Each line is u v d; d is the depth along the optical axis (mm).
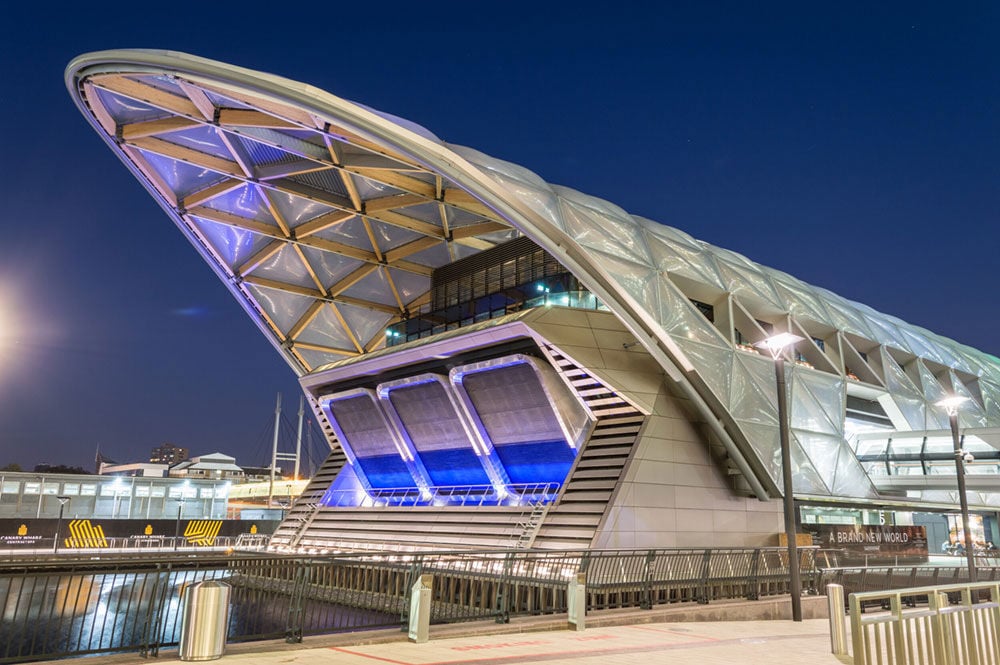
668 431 34594
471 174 31641
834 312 49719
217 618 10977
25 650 18688
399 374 44094
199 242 46344
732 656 13102
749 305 42188
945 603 9203
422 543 38656
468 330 38438
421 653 12305
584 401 35938
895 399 50000
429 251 50438
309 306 53156
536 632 15703
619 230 37062
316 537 47094
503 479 42594
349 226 47250
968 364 62656
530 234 33344
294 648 12297
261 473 161625
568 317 36000
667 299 35781
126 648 11031
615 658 12461
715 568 23078
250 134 34031
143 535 69625
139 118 35344
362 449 51062
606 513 31312
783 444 20984
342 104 28688
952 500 50562
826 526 39750
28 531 63656
